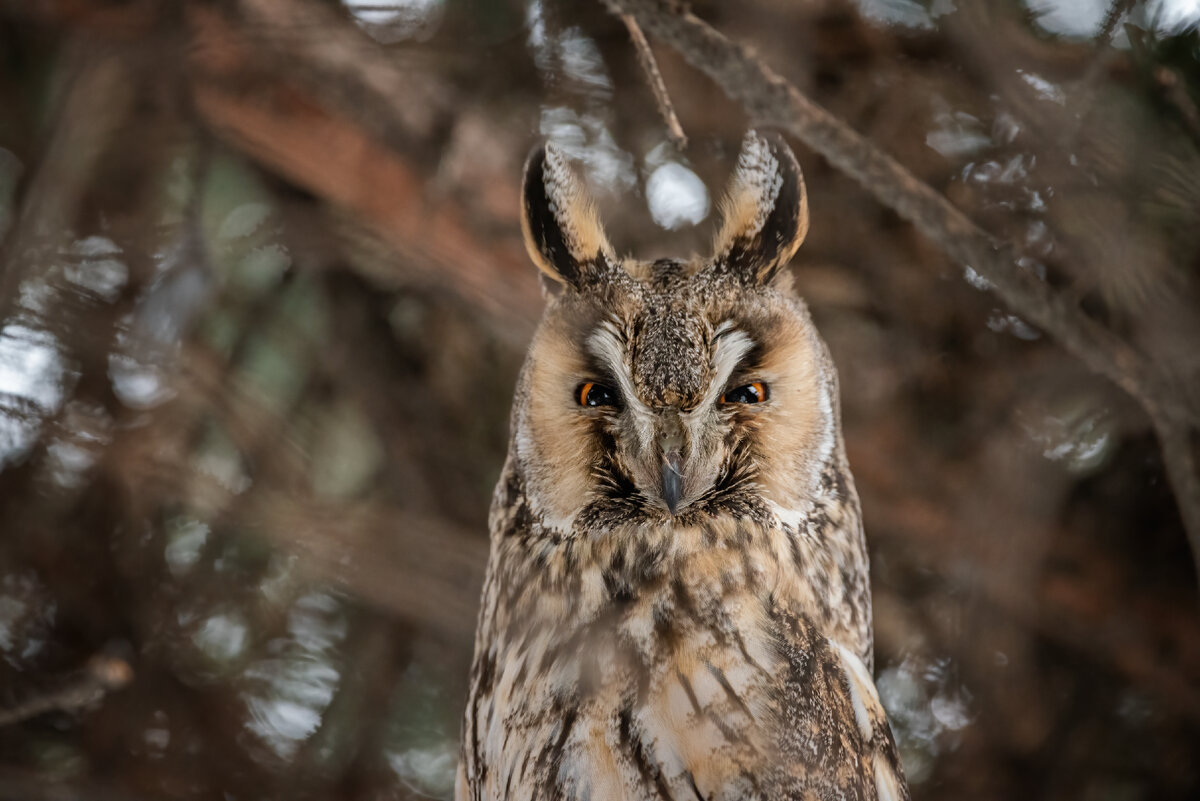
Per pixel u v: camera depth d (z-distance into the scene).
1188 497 4.38
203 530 4.52
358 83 4.46
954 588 4.50
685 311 4.34
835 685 4.35
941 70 4.46
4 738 4.50
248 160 4.50
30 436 4.46
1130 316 4.39
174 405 4.48
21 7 4.46
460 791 4.38
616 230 4.48
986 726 4.49
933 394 4.48
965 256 4.34
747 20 4.46
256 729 4.51
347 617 4.53
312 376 4.52
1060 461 4.48
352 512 4.48
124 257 4.48
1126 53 4.40
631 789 4.32
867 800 4.34
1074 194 4.40
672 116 4.33
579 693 4.34
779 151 4.37
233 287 4.50
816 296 4.49
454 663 4.52
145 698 4.50
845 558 4.38
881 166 4.33
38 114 4.50
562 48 4.48
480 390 4.53
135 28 4.45
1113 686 4.50
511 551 4.38
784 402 4.36
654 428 4.34
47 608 4.51
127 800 4.49
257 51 4.46
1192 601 4.48
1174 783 4.49
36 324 4.44
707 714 4.33
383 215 4.48
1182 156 4.39
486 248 4.48
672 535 4.36
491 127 4.48
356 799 4.51
